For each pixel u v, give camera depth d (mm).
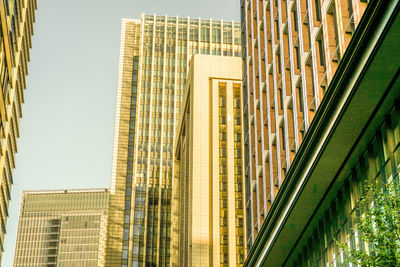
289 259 65125
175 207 173125
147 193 176000
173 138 182625
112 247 169000
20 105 103125
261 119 71562
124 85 191625
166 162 180125
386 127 46312
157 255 169250
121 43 198625
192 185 117188
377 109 46469
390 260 31047
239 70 128375
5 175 97688
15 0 87250
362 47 43656
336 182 53062
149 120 183875
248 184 78562
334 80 47500
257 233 70875
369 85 44594
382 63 42781
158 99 186500
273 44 68562
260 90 73125
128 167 179250
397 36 40781
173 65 190750
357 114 46938
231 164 119375
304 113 56688
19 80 100500
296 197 55750
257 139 73500
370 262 31984
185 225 125875
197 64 128375
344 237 51281
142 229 171750
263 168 69688
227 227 113938
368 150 48812
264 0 74188
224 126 122875
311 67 57031
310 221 58375
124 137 183125
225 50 192750
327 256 55031
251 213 74000
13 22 87938
